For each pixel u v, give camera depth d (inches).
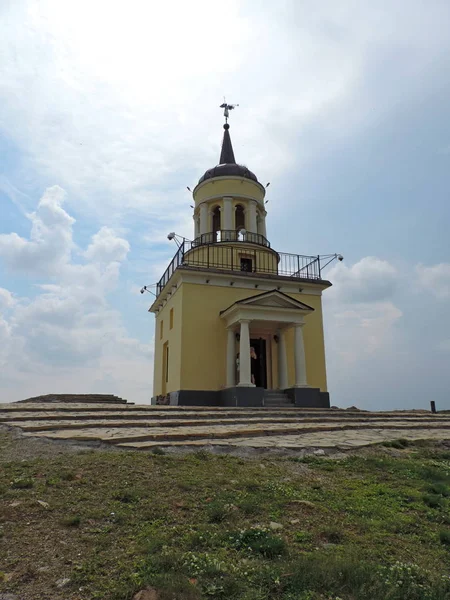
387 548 177.6
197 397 803.4
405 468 297.9
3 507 189.6
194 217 1103.6
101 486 222.4
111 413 458.3
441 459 344.8
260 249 983.6
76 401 753.0
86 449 294.7
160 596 135.2
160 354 1018.7
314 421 486.3
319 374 901.8
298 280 921.5
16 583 140.9
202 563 153.5
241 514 200.4
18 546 162.1
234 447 323.0
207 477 246.4
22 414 436.5
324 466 292.7
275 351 888.9
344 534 186.4
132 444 309.3
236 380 830.5
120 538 172.7
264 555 164.6
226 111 1218.6
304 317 928.3
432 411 842.2
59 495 208.1
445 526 204.8
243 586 144.2
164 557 155.9
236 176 1048.8
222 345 847.1
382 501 231.6
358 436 402.3
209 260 948.6
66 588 139.6
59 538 169.3
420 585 151.0
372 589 144.7
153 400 1013.2
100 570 149.8
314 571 151.0
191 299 848.3
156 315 1102.4
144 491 217.2
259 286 898.7
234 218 1034.7
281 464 292.0
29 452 282.8
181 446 315.3
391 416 597.3
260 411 572.4
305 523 195.8
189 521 190.9
